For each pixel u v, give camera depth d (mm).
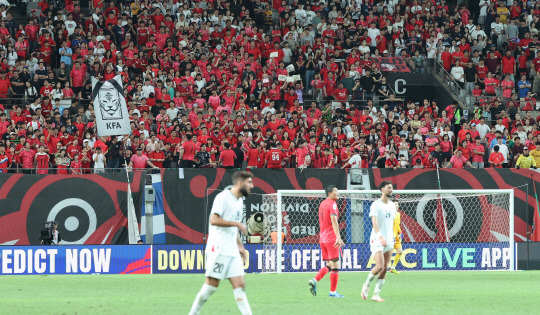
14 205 50438
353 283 36219
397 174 54594
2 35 66250
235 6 74562
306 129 60344
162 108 59438
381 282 27188
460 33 76750
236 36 70750
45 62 65250
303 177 53625
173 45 69875
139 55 66250
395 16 76375
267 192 53094
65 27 67688
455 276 40906
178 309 24609
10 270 43344
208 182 52469
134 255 44344
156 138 56438
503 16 78062
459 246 46531
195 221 52094
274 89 64000
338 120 60750
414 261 46125
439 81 70125
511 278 39188
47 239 47781
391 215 27641
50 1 70562
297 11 74500
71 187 51281
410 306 25156
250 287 34156
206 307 25094
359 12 76125
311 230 53188
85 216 51219
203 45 68188
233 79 64312
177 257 44594
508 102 68000
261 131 58375
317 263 45562
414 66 71125
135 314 23219
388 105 66562
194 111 59688
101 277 41219
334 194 28922
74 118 57531
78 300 28188
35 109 59250
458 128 64625
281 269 45062
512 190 46812
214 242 19344
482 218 54938
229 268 19281
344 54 71562
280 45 71188
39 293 31672
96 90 50875
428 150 58406
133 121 57188
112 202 51406
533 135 62500
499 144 59500
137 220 51594
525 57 74625
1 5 69312
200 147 55781
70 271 43812
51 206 50938
